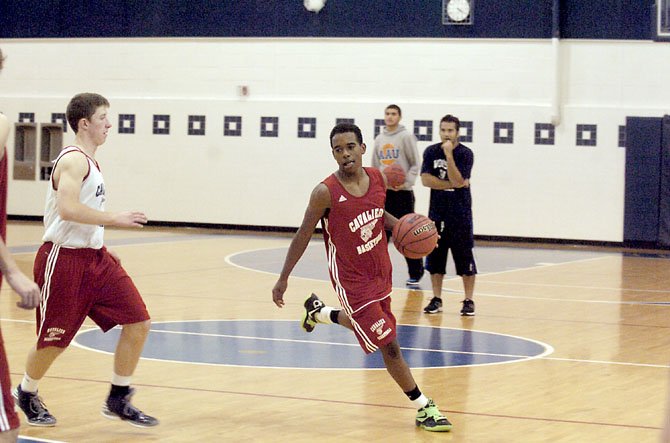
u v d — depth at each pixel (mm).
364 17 21938
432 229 6734
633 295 12906
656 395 6977
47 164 23875
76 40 23641
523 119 21156
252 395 6844
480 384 7305
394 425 6039
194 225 23109
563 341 9352
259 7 22500
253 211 22750
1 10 24047
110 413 5891
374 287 6039
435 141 21641
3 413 3812
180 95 23078
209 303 11391
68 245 5715
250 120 22656
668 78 20625
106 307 5844
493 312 11273
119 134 23375
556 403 6676
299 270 14961
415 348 8875
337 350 8664
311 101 22266
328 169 22297
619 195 20859
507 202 21312
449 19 21438
